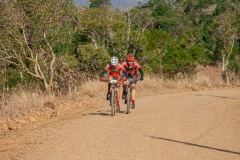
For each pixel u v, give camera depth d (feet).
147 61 249.75
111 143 48.34
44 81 111.14
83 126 59.57
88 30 221.46
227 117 71.51
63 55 131.44
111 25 244.42
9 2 103.86
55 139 50.72
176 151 45.37
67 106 81.87
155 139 51.11
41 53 121.80
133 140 50.14
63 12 115.14
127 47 239.50
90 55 167.94
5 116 68.33
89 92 101.14
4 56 112.47
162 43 285.23
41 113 70.90
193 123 63.87
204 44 441.68
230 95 114.32
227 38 378.12
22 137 52.80
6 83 114.83
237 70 347.56
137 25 403.75
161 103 88.94
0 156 42.80
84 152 43.93
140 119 66.13
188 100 96.58
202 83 150.00
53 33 119.65
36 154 43.27
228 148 48.11
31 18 108.47
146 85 125.49
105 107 82.53
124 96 71.97
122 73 71.51
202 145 48.98
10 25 106.11
